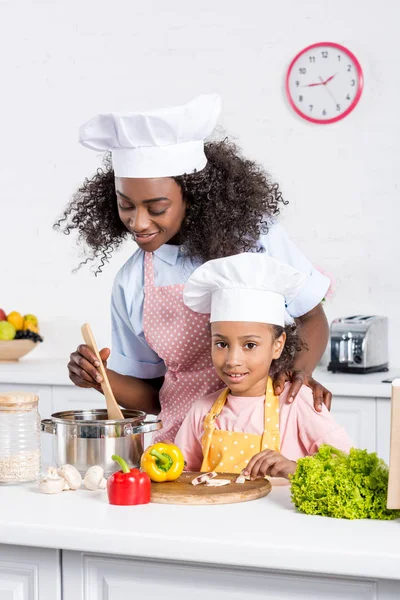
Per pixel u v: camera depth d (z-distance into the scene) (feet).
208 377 6.93
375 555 4.24
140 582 4.80
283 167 12.84
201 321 6.77
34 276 13.98
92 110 13.66
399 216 12.41
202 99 6.12
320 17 12.58
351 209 12.60
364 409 10.55
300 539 4.49
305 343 6.84
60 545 4.73
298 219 12.80
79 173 13.78
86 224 7.32
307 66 12.63
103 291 13.64
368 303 12.57
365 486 4.96
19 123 13.97
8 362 13.04
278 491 5.63
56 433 5.96
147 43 13.35
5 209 14.08
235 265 6.00
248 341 6.13
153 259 7.00
